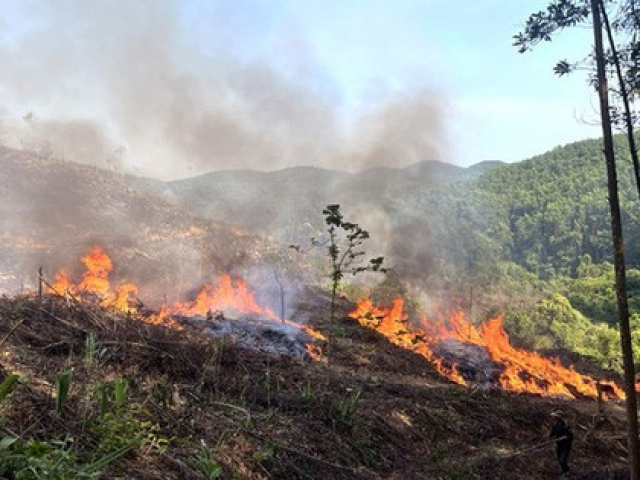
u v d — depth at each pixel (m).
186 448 5.48
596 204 154.75
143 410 5.57
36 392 5.14
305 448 6.86
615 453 11.46
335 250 10.75
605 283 97.56
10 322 6.88
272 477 5.93
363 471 7.16
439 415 9.84
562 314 58.56
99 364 6.58
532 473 9.18
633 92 8.18
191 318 12.43
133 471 4.58
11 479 3.67
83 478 3.92
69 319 7.60
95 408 5.29
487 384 15.16
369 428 8.23
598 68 7.96
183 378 7.46
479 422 10.39
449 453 8.86
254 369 8.93
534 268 144.75
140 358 7.20
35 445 3.92
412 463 8.06
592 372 21.12
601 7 8.02
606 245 143.25
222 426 6.34
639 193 8.32
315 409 7.93
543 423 11.27
